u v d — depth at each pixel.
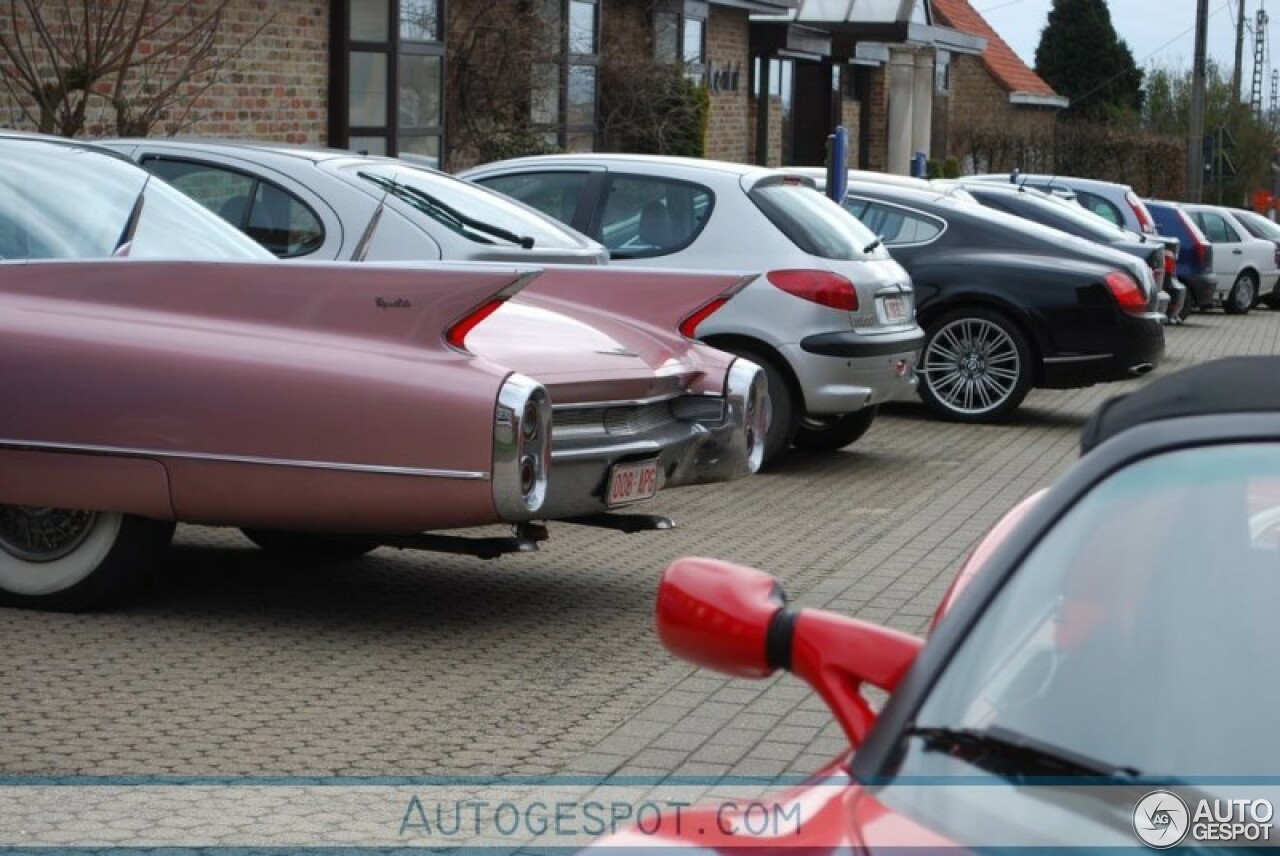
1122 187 25.72
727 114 36.41
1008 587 2.82
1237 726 2.61
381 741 6.17
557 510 7.44
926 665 2.75
